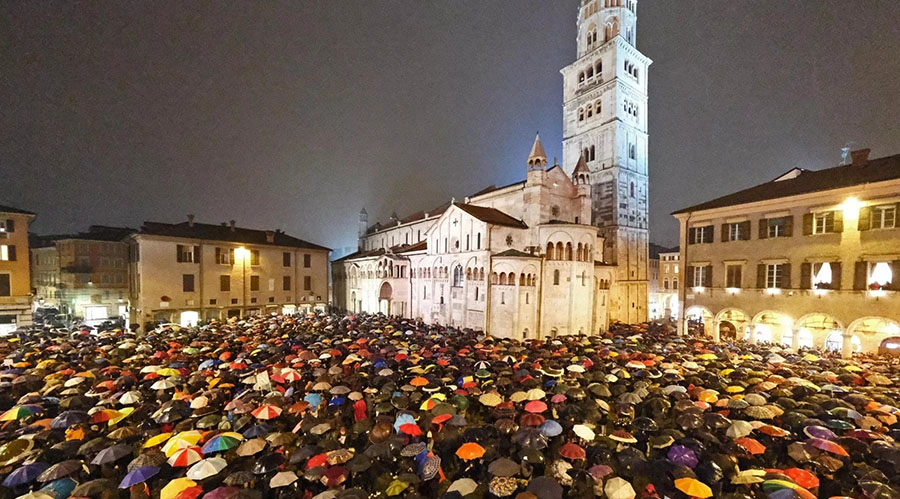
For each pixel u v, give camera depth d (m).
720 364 28.97
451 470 16.25
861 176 35.53
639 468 13.66
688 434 16.94
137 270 59.91
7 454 14.49
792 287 38.72
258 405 19.50
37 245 76.06
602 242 65.19
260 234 71.81
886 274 32.84
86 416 17.52
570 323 51.22
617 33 70.00
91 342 36.41
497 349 33.94
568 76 77.81
